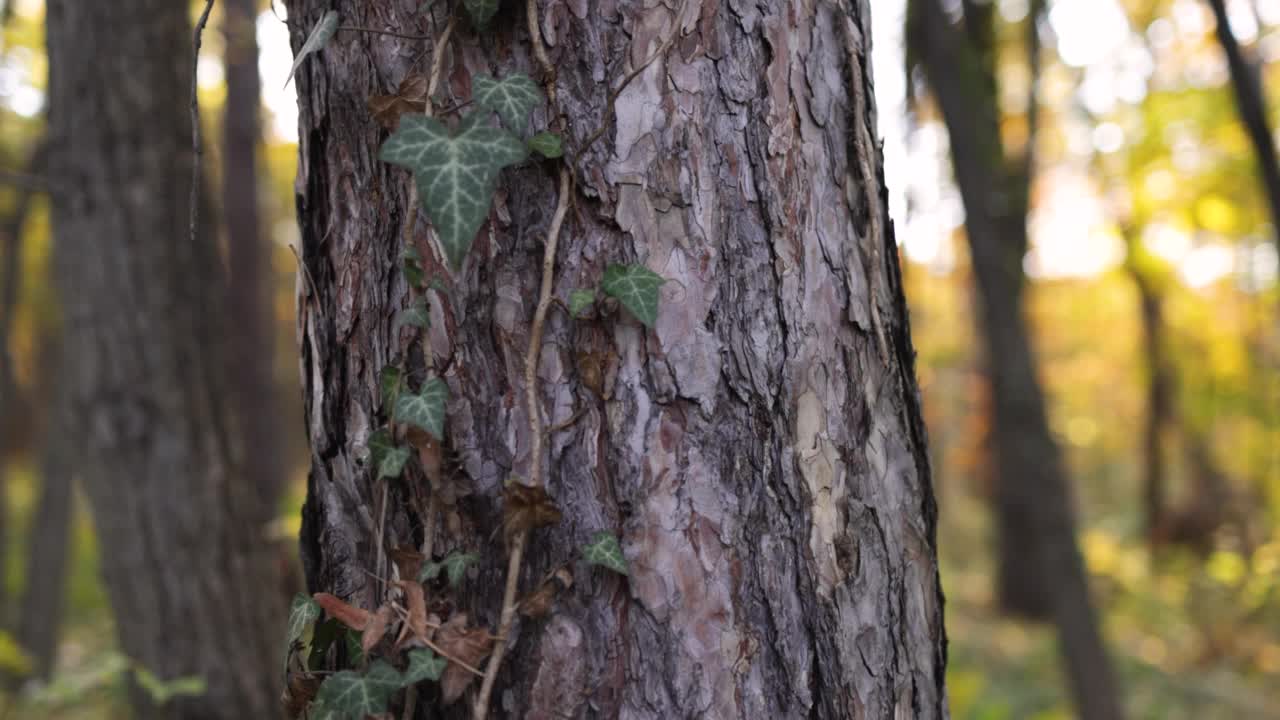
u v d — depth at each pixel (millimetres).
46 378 9766
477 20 1089
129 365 2939
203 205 3068
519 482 1065
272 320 9242
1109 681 4605
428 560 1107
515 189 1110
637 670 1087
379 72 1149
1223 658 8172
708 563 1103
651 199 1104
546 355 1103
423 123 1050
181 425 2977
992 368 4852
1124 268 11703
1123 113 9195
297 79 1232
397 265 1146
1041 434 4711
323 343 1214
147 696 3012
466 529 1107
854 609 1176
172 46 2990
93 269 2926
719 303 1120
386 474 1099
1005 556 8930
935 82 4750
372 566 1167
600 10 1104
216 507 3021
